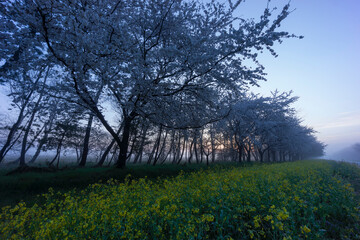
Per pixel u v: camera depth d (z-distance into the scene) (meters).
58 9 6.48
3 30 7.62
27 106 12.39
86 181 9.05
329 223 3.92
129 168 11.52
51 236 3.01
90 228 3.11
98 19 6.93
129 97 9.91
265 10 7.29
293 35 7.08
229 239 3.12
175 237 3.16
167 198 4.17
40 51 8.42
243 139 22.69
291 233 3.15
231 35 7.56
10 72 8.80
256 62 8.17
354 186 8.77
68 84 9.52
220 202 3.98
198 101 11.34
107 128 11.51
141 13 9.63
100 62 7.63
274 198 4.39
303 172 9.82
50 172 10.05
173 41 10.65
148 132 20.11
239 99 11.39
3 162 16.92
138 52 8.38
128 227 3.04
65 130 14.52
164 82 9.89
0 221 4.10
